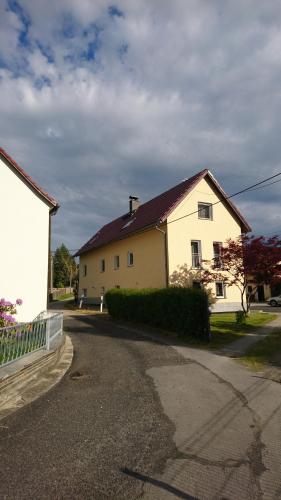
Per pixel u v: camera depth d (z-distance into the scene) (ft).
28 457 12.66
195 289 40.04
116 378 23.52
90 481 11.08
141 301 52.44
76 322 58.13
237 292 73.87
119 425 15.65
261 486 10.77
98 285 100.32
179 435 14.58
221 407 18.04
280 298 101.91
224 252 56.65
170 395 20.01
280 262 52.11
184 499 10.15
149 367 26.61
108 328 49.96
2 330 21.12
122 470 11.75
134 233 77.41
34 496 10.26
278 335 40.29
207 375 24.36
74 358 29.73
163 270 68.64
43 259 42.19
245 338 39.17
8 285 40.06
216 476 11.36
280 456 12.69
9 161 41.29
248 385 21.99
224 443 13.82
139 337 41.22
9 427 15.43
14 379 20.02
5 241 40.52
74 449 13.29
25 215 41.83
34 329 25.57
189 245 70.28
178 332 41.70
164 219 67.21
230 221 76.43
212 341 37.63
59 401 18.89
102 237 105.09
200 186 73.82
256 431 14.99
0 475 11.45
